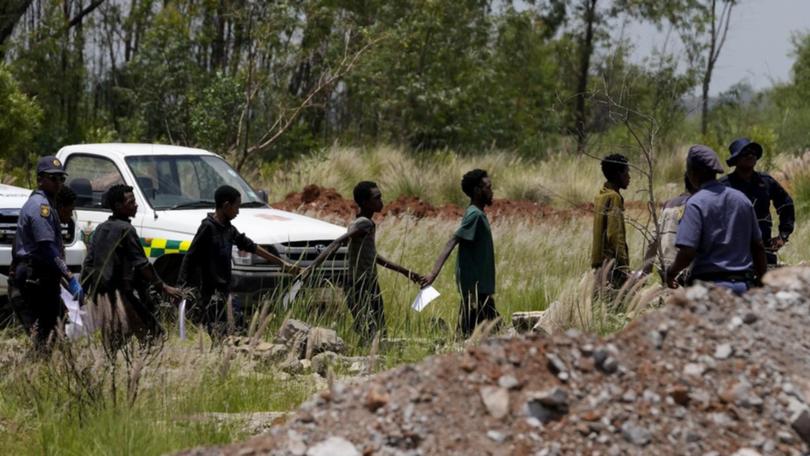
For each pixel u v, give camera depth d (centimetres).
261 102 8700
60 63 9819
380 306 3275
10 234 3419
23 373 2472
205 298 3177
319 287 3431
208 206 3800
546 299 3731
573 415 1523
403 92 10300
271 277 3491
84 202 3812
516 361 1600
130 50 10725
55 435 2220
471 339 2612
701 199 2244
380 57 10150
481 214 3169
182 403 2392
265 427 2295
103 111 10575
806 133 11031
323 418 1558
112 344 2602
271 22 8450
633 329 1678
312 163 7788
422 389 1566
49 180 2850
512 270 4256
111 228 2820
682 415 1536
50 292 2847
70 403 2347
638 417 1524
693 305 1722
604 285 3070
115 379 2467
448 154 8825
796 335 1684
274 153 8781
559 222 5612
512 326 3306
